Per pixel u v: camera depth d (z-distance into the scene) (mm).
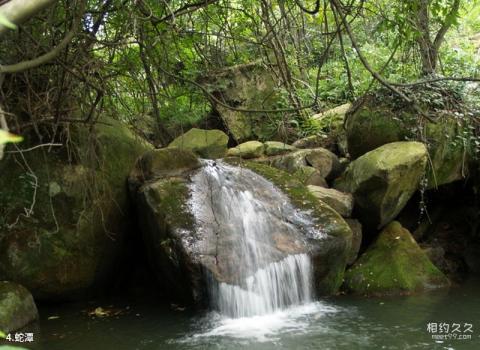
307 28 8047
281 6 5062
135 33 4543
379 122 6922
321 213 6254
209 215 5855
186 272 5359
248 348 4469
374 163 6367
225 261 5398
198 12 5586
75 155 5828
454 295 5902
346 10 4719
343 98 9336
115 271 6441
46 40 4566
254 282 5387
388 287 6027
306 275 5754
